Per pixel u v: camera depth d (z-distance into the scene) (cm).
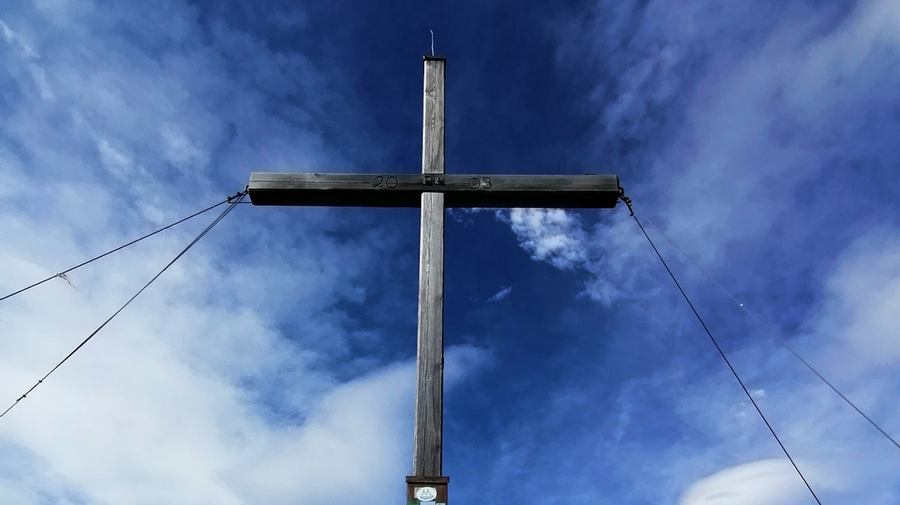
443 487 522
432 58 748
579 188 684
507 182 680
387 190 673
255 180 681
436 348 581
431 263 626
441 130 706
